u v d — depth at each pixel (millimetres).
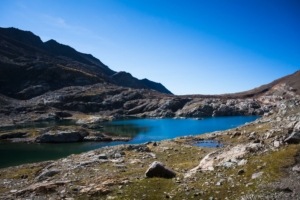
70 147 81500
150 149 52719
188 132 117125
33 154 70312
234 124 146250
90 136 100062
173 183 21281
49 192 21359
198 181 20875
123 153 46312
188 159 40906
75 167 34781
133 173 27500
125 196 18688
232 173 21000
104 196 19109
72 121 181125
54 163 41812
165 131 123625
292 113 62312
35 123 167375
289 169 18641
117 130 131250
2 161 61625
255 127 63719
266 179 17719
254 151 25375
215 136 68625
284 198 14945
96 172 31094
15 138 99312
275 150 23703
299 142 24250
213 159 27188
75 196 19500
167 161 40344
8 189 27641
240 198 15992
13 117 178875
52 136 92750
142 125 155625
